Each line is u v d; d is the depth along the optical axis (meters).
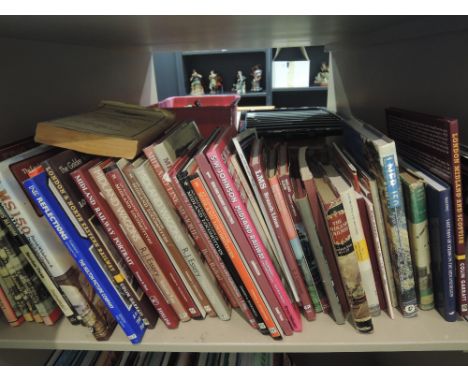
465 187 0.49
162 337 0.56
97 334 0.56
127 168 0.48
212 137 0.58
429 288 0.54
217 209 0.48
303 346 0.54
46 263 0.51
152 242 0.52
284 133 0.91
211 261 0.55
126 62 1.12
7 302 0.57
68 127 0.51
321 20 0.49
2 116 0.63
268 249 0.54
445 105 0.62
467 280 0.51
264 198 0.50
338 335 0.55
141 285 0.55
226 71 3.07
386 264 0.54
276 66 2.87
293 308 0.55
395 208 0.49
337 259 0.50
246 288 0.53
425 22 0.55
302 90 2.96
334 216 0.47
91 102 0.92
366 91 0.96
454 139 0.45
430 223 0.50
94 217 0.50
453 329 0.53
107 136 0.50
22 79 0.67
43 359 0.77
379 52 0.87
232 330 0.57
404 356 0.88
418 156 0.56
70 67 0.83
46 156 0.54
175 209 0.51
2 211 0.49
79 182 0.47
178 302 0.57
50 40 0.72
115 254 0.52
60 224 0.47
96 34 0.61
